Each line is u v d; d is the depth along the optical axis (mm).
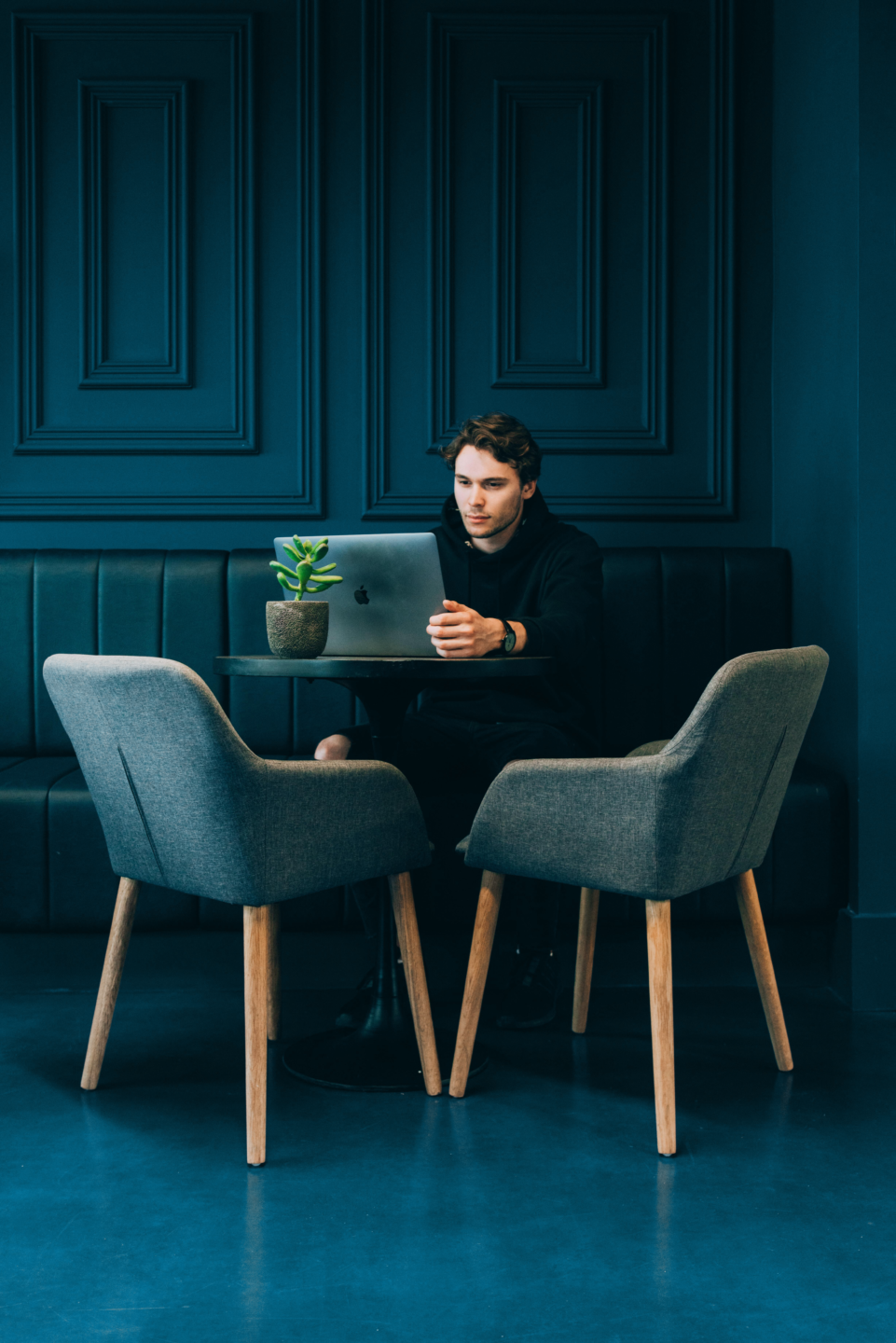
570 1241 1434
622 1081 1960
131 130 3057
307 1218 1492
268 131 3057
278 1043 2168
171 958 2496
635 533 3076
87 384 3074
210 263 3072
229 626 2807
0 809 2346
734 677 1597
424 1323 1264
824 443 2592
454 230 3072
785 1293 1321
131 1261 1393
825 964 2514
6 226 3049
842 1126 1777
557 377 3078
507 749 2209
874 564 2357
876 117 2334
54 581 2811
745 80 3059
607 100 3057
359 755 2260
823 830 2371
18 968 2488
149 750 1655
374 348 3066
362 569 1964
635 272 3066
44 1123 1792
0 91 3047
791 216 2896
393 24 3045
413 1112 1832
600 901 2395
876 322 2344
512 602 2455
